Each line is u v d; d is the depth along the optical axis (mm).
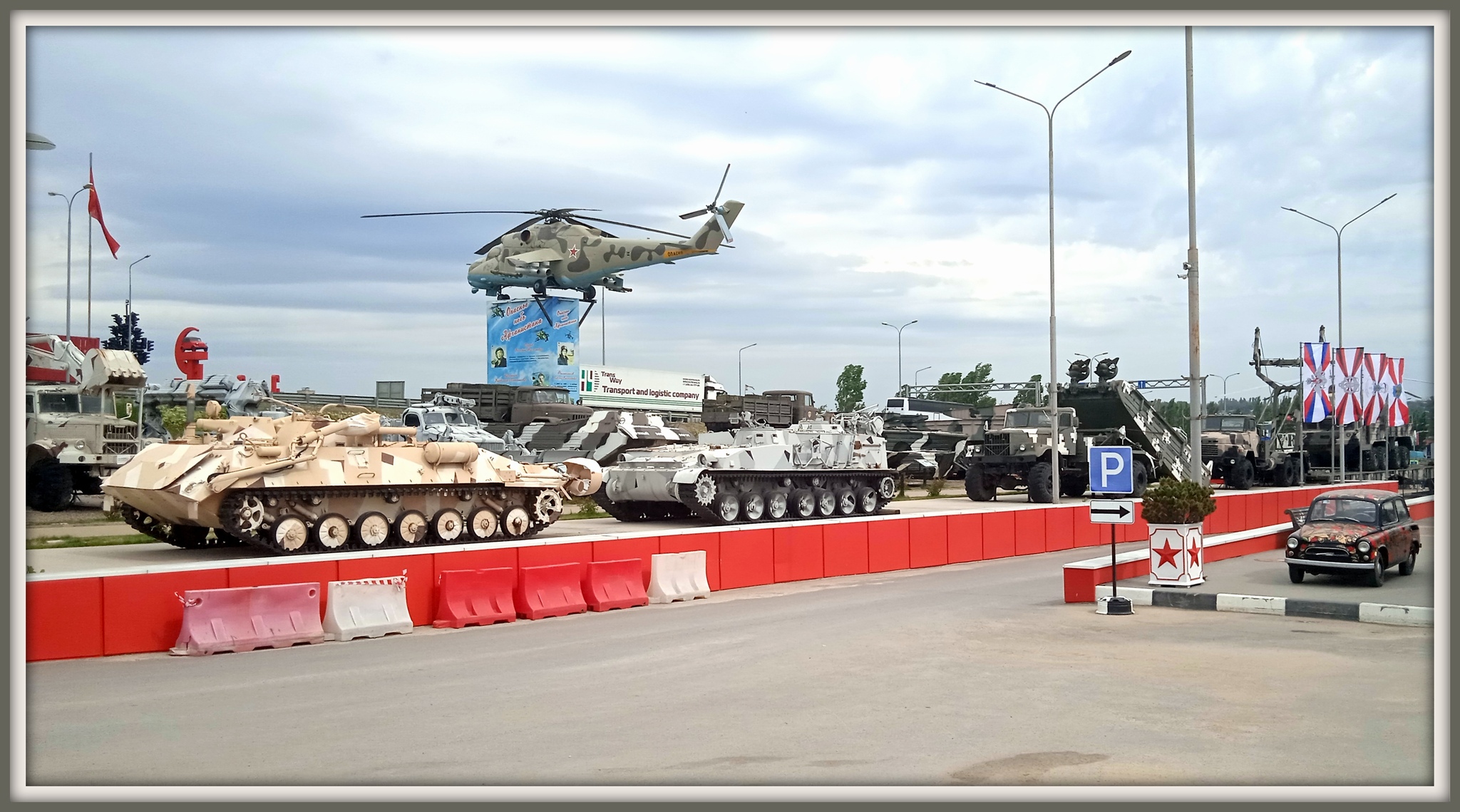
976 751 9000
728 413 49562
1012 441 38469
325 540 20734
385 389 51781
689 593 19547
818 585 21875
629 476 29453
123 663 13008
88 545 23453
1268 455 48469
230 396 39719
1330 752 8961
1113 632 15258
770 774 8320
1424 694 11125
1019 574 23719
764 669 12609
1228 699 10938
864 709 10516
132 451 30656
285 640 14297
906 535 25109
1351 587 18688
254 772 8414
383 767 8547
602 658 13359
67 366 33219
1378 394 43844
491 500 23797
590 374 68000
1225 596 17250
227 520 19609
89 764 8664
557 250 65562
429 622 16266
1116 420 40438
